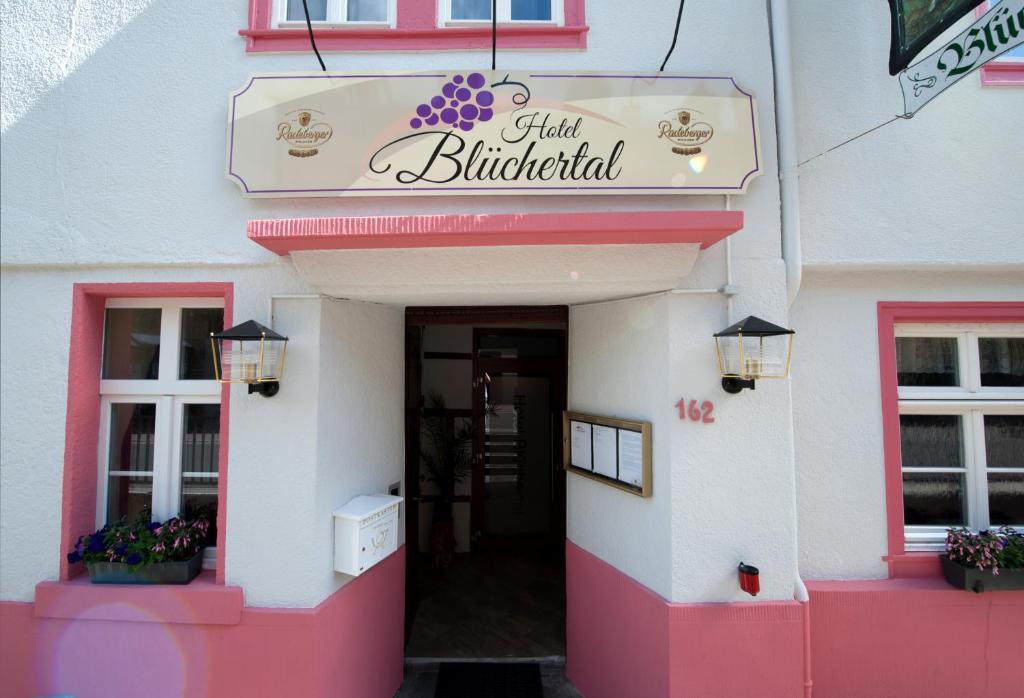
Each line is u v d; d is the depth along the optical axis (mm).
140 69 3189
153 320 3400
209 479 3330
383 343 3785
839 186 3365
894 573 3410
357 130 3010
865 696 3271
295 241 2699
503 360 6336
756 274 3098
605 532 3586
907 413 3600
